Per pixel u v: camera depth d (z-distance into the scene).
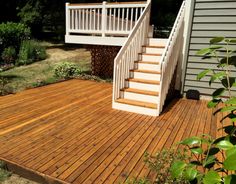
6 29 10.92
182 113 4.62
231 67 4.96
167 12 18.61
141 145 3.24
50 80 7.68
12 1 17.98
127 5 6.14
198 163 1.36
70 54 13.23
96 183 2.38
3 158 2.78
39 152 2.96
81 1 16.95
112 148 3.13
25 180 2.60
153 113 4.45
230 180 0.97
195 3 5.26
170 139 3.45
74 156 2.89
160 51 5.65
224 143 1.18
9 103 5.01
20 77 8.13
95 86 6.95
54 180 2.43
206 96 5.55
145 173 2.56
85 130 3.70
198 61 5.47
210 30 5.25
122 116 4.39
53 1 16.77
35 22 17.23
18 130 3.62
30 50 11.11
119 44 6.50
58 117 4.24
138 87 5.10
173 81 5.64
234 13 4.98
